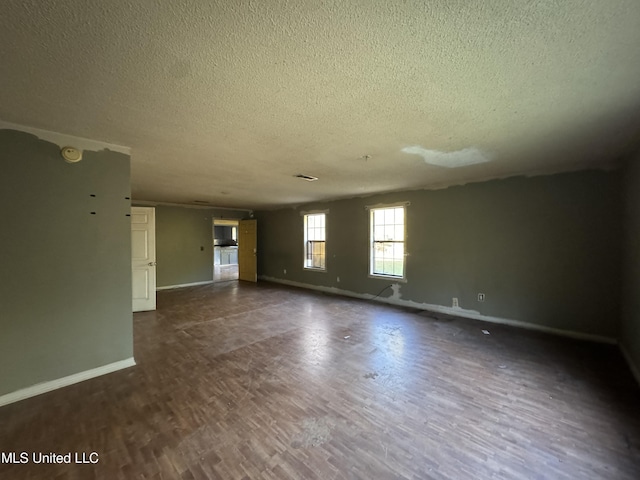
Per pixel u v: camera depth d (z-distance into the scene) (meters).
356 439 1.80
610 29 1.18
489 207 4.29
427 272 5.00
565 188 3.67
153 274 5.15
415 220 5.13
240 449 1.72
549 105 1.92
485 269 4.35
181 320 4.46
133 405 2.19
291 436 1.83
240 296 6.29
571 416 2.02
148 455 1.67
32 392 2.33
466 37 1.25
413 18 1.14
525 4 1.07
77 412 2.10
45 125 2.27
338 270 6.54
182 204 7.61
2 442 1.78
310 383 2.51
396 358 3.01
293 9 1.09
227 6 1.07
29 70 1.48
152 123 2.23
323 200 6.78
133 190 5.41
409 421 1.98
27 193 2.33
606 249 3.41
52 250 2.45
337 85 1.66
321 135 2.48
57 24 1.14
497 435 1.83
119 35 1.22
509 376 2.61
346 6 1.08
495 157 3.19
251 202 7.21
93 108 1.96
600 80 1.60
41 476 1.52
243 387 2.45
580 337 3.58
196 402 2.22
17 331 2.29
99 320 2.70
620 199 3.29
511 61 1.42
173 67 1.47
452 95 1.78
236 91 1.73
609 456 1.65
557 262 3.74
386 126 2.29
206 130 2.37
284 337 3.68
